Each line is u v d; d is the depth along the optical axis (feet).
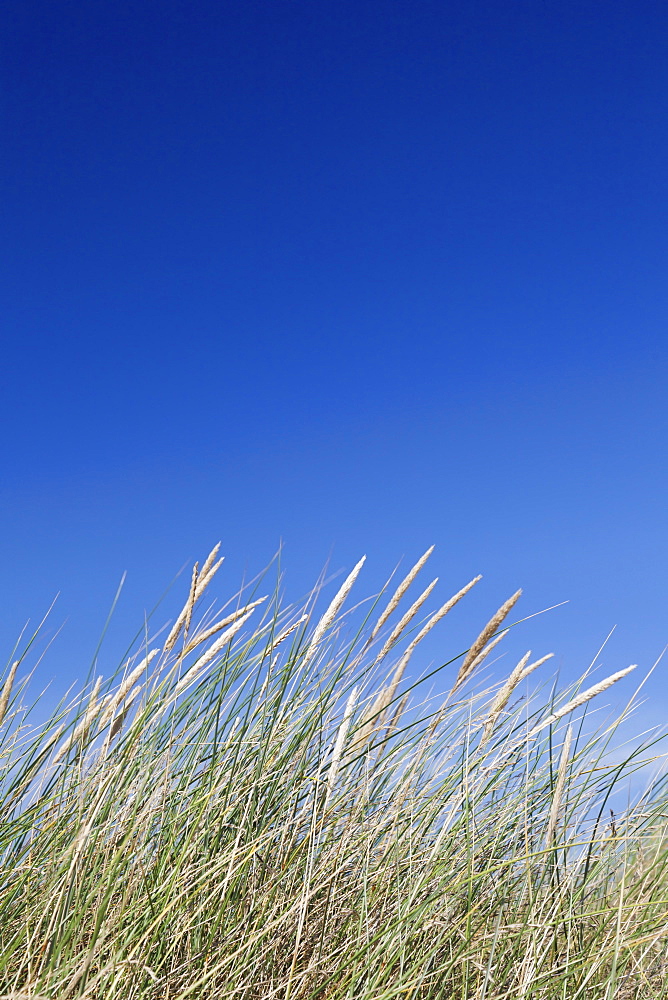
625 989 5.40
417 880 5.47
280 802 5.67
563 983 5.14
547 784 5.86
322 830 5.53
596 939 5.44
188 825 5.37
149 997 4.83
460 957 5.06
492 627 5.74
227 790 5.51
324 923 5.31
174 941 4.99
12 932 4.95
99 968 4.72
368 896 5.49
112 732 5.49
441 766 5.85
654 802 5.97
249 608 5.80
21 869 5.04
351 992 4.98
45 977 4.62
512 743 5.91
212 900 5.25
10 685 5.69
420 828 5.68
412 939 5.24
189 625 5.83
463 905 5.49
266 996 4.98
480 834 5.71
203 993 4.90
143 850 5.20
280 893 5.37
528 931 5.31
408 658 5.91
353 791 5.72
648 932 5.44
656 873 5.77
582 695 5.49
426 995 5.15
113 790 5.24
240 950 4.94
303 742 5.70
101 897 4.92
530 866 5.41
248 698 5.78
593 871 5.64
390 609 5.89
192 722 5.63
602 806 5.76
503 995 5.05
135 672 5.57
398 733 5.71
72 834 5.14
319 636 5.76
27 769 5.48
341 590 5.82
